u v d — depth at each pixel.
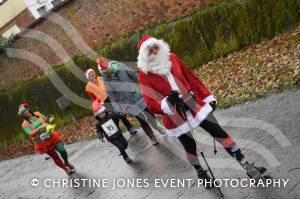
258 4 10.58
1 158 14.47
